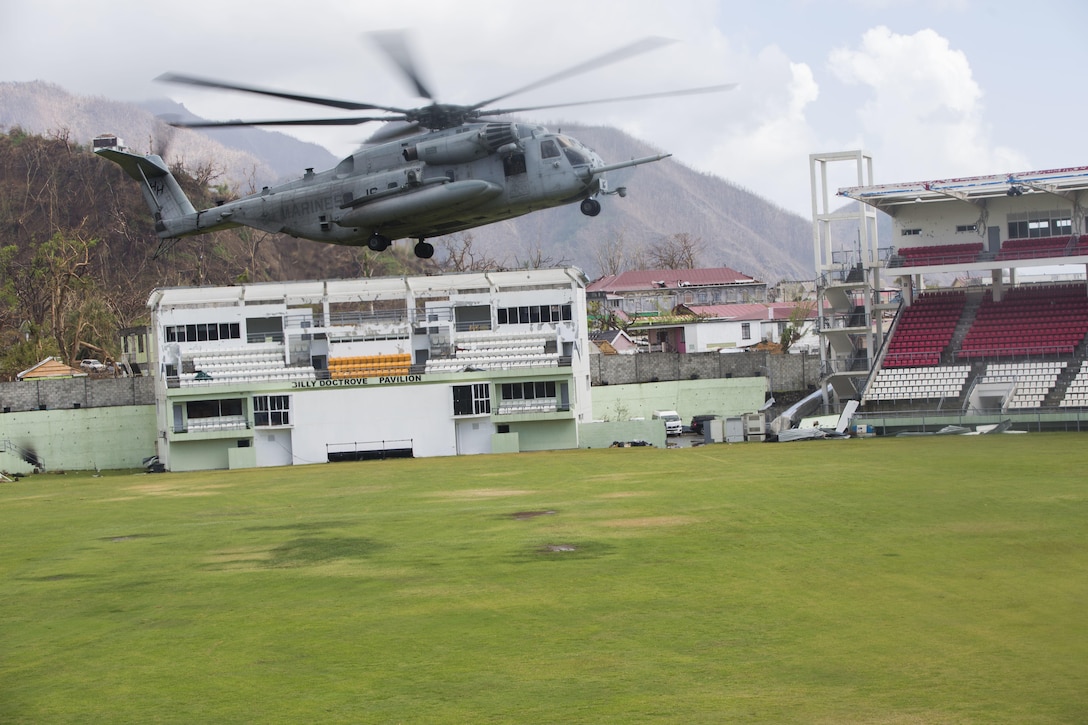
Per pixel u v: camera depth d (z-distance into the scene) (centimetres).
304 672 2609
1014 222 8944
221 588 3575
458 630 2905
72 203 19112
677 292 17438
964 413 7925
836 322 9300
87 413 9775
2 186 19338
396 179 5306
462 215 5291
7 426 9525
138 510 5816
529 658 2634
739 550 3784
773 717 2184
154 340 9719
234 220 6031
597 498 5294
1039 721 2098
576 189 5231
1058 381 8112
